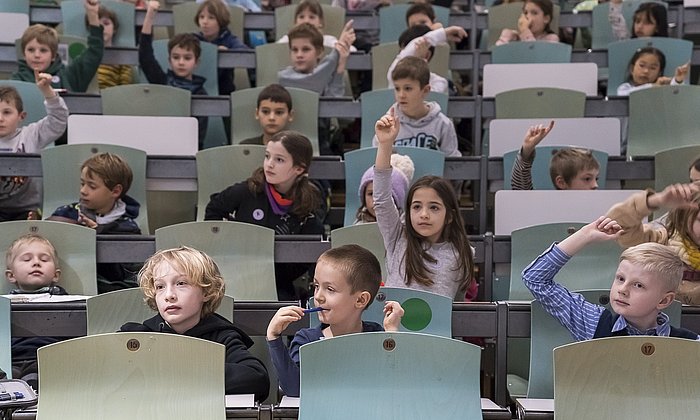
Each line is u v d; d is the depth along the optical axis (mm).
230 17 12750
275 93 9305
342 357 4625
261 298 6824
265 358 6020
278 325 5102
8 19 11648
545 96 9547
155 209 8742
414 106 9078
